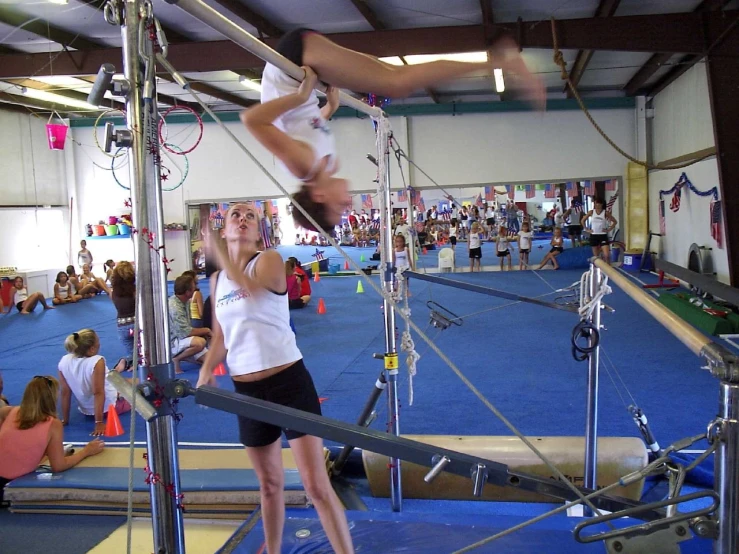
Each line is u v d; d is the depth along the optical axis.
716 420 1.27
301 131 2.10
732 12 7.63
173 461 1.62
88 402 5.12
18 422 3.82
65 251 15.76
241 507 3.44
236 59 9.21
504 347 7.21
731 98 7.67
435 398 5.33
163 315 1.59
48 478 3.72
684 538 1.36
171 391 1.58
